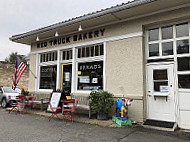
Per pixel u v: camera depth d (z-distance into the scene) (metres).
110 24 6.97
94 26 7.35
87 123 5.82
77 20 6.90
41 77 9.52
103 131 4.90
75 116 6.86
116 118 5.79
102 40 7.12
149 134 4.67
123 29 6.61
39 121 6.12
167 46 5.90
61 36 8.62
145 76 6.17
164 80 5.77
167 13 5.68
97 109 6.02
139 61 6.07
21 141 4.07
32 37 9.05
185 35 5.60
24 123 5.82
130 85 6.20
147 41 6.32
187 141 4.15
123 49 6.52
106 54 6.98
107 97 6.08
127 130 5.02
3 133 4.68
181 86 5.48
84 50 7.88
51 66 9.11
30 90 9.71
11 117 6.84
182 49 5.60
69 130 4.99
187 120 5.26
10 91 11.04
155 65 6.00
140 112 5.82
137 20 6.29
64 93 7.58
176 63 5.62
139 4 5.35
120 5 5.71
